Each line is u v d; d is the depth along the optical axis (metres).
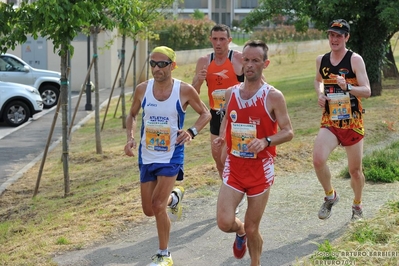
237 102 6.00
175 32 47.84
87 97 25.81
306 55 49.78
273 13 23.09
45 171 14.57
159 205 6.66
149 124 6.77
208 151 13.80
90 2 10.58
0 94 21.86
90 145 17.47
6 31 10.64
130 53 37.59
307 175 10.58
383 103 19.30
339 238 7.13
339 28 7.36
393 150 11.30
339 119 7.51
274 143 5.84
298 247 7.07
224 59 8.39
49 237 8.28
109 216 8.83
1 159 16.05
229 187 6.05
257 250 6.07
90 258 7.28
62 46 10.96
